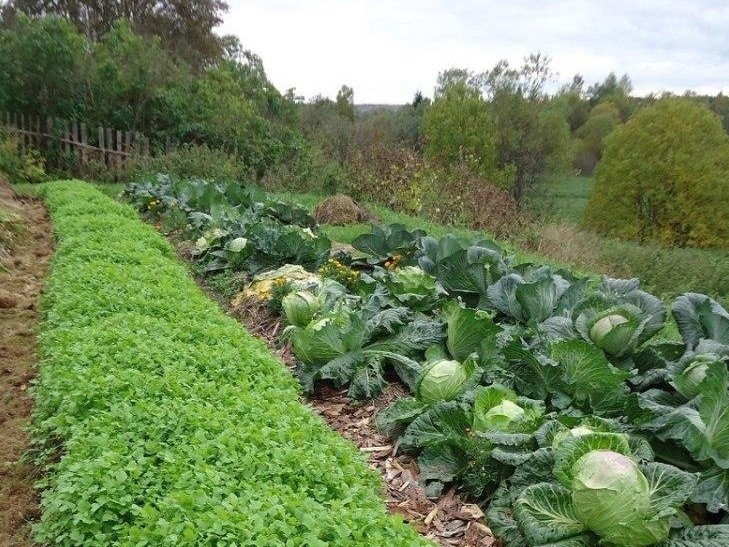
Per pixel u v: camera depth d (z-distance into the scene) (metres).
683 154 24.42
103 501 3.32
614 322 5.34
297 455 3.81
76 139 21.59
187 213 13.78
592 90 59.16
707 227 24.39
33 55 21.55
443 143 30.95
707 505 3.62
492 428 4.27
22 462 4.70
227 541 2.99
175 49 36.41
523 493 3.61
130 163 21.08
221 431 4.11
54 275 8.11
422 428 4.64
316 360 5.99
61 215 12.41
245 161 23.97
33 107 22.17
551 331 5.61
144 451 3.88
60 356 5.18
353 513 3.30
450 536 3.98
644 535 3.29
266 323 7.88
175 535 2.99
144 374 4.79
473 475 4.25
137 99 23.44
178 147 22.95
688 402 4.41
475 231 16.72
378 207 18.95
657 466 3.48
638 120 25.47
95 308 6.36
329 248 9.87
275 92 32.34
